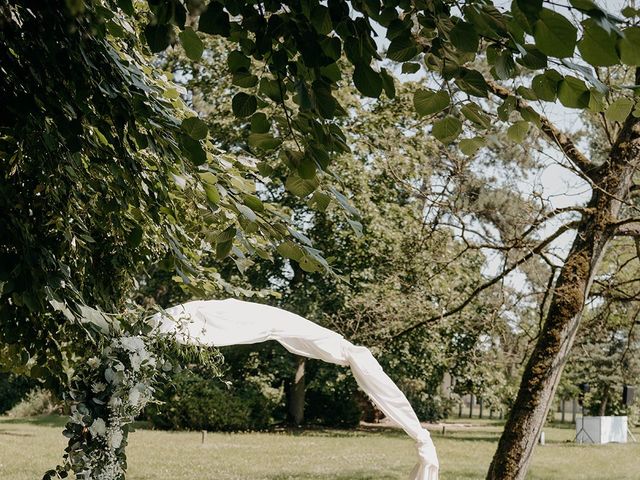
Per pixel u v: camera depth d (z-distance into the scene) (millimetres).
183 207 6109
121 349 5637
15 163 4832
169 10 2754
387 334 11344
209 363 7113
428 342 21344
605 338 11047
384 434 25922
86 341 6020
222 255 3586
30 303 4172
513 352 11227
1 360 6211
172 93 5836
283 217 4047
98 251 6434
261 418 25922
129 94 4020
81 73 3814
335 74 2818
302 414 27547
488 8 2285
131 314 6602
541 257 10125
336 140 3123
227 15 2809
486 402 25500
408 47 2646
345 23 2676
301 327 7770
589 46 1820
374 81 2701
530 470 17312
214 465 16109
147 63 6332
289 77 3082
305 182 3266
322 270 3967
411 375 24516
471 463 18016
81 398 5500
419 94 2670
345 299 22000
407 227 21797
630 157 8875
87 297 6121
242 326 7305
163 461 16500
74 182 5008
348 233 21672
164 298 23938
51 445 18703
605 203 8969
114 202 5086
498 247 9586
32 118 4086
